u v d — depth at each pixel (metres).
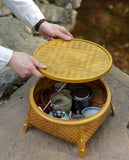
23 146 1.30
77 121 1.10
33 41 2.08
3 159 1.25
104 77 1.78
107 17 4.14
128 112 1.50
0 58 1.15
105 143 1.31
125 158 1.24
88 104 1.39
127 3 4.54
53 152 1.27
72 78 1.08
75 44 1.33
